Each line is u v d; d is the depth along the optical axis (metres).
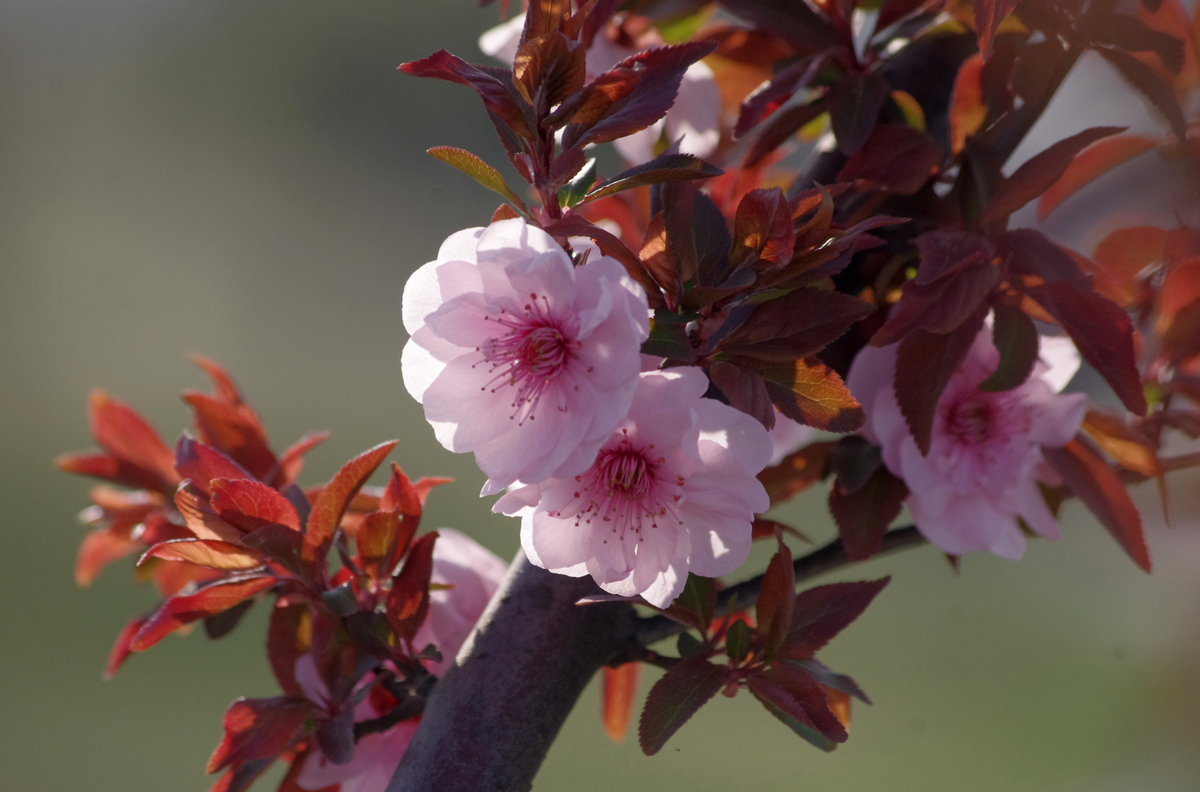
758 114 0.49
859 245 0.45
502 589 0.48
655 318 0.45
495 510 0.45
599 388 0.44
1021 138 0.49
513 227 0.44
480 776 0.46
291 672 0.49
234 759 0.47
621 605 0.48
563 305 0.44
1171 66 0.48
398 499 0.48
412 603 0.48
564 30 0.45
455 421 0.45
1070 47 0.48
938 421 0.49
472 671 0.47
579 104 0.45
